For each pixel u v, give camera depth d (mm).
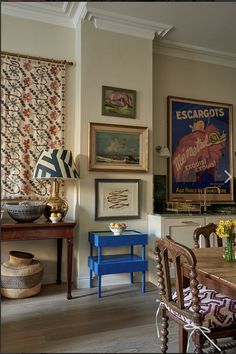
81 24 3336
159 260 1844
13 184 3225
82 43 3338
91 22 3373
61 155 3025
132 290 3166
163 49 4051
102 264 2967
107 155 3414
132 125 3539
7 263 2969
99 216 3350
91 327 2279
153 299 2906
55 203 3084
